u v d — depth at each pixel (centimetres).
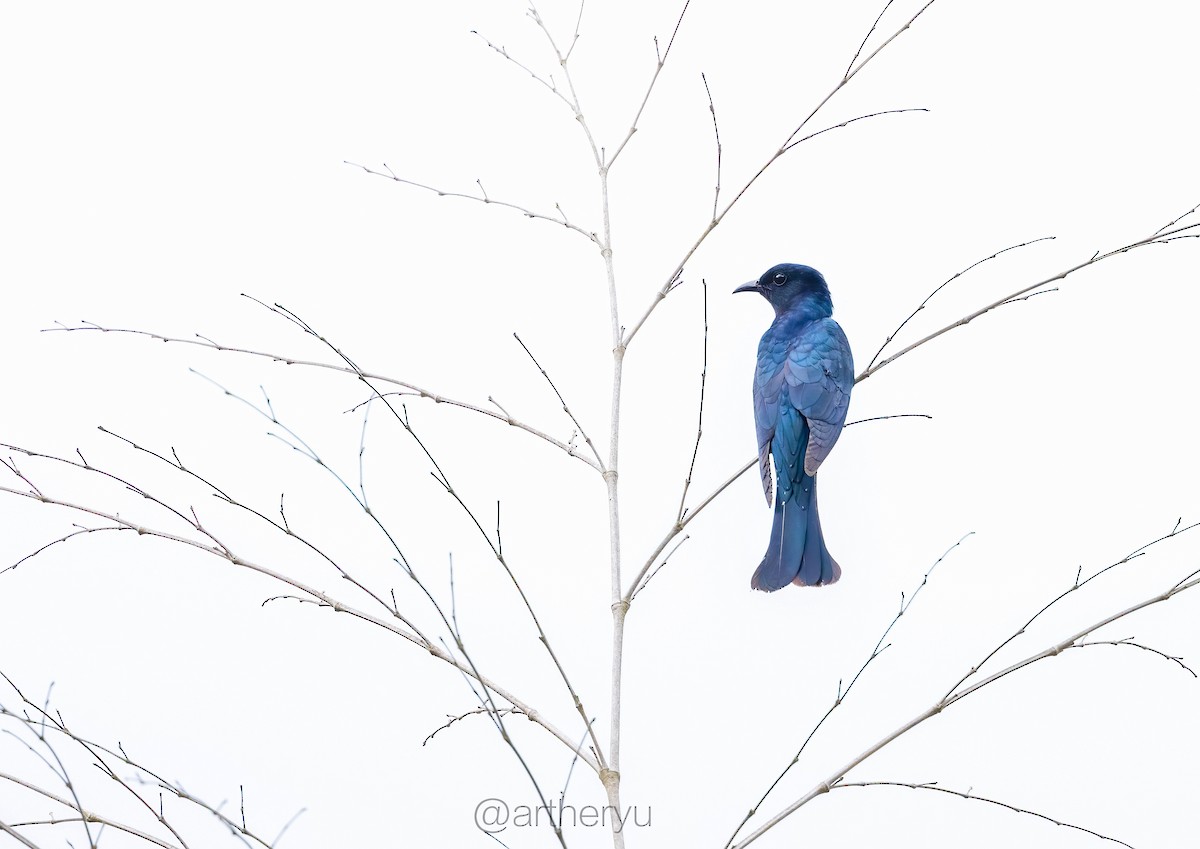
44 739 729
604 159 1090
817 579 1216
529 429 974
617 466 955
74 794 731
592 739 827
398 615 872
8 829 716
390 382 977
